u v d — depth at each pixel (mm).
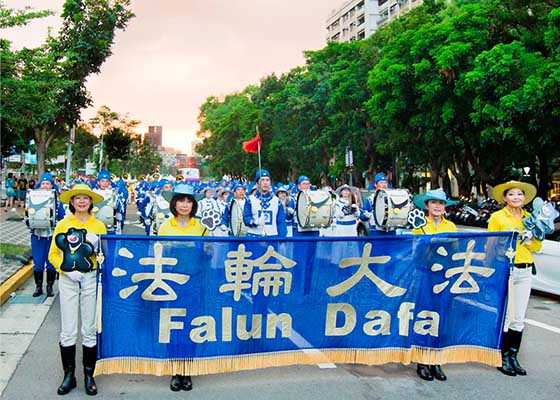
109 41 18547
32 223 7953
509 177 32062
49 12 10609
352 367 5449
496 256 5375
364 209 10867
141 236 4684
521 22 20234
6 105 10383
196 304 4797
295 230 10070
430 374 5172
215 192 14586
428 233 5551
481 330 5344
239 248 4895
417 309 5234
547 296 9539
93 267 4625
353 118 32250
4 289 8008
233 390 4766
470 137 22062
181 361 4734
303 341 5070
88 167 27969
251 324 4934
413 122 22781
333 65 35812
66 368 4695
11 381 4891
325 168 41750
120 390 4719
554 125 17688
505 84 17516
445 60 18938
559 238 9078
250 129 57469
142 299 4703
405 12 32562
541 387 4953
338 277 5145
